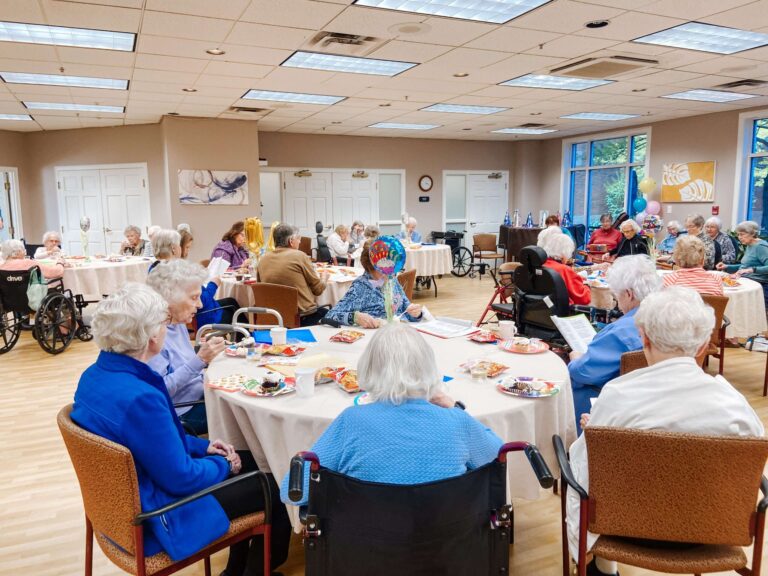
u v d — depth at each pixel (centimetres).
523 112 821
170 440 143
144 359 153
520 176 1192
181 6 366
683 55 504
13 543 225
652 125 937
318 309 443
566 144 1119
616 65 536
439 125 944
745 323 414
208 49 465
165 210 886
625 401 145
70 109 741
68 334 538
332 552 121
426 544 116
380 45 460
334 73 555
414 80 594
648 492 137
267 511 159
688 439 129
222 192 841
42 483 273
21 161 927
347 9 376
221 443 178
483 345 248
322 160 1041
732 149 817
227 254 591
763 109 775
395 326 134
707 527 136
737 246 716
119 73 545
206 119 823
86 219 651
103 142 895
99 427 140
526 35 439
